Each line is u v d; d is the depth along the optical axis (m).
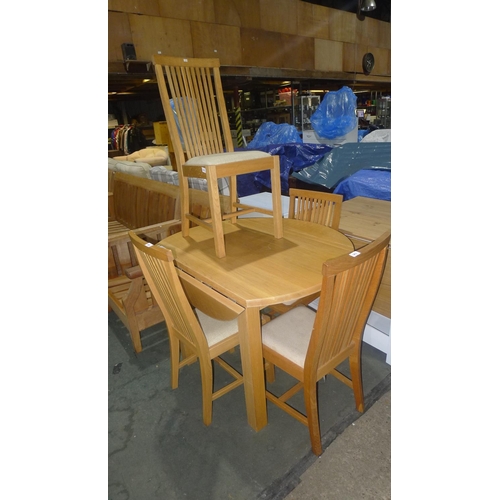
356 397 1.61
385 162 3.32
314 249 1.66
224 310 1.40
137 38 5.43
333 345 1.36
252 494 1.32
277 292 1.29
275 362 1.48
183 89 1.84
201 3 5.96
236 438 1.55
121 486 1.38
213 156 1.63
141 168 3.29
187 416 1.69
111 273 2.36
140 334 2.36
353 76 9.02
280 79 7.45
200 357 1.52
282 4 7.05
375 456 1.43
